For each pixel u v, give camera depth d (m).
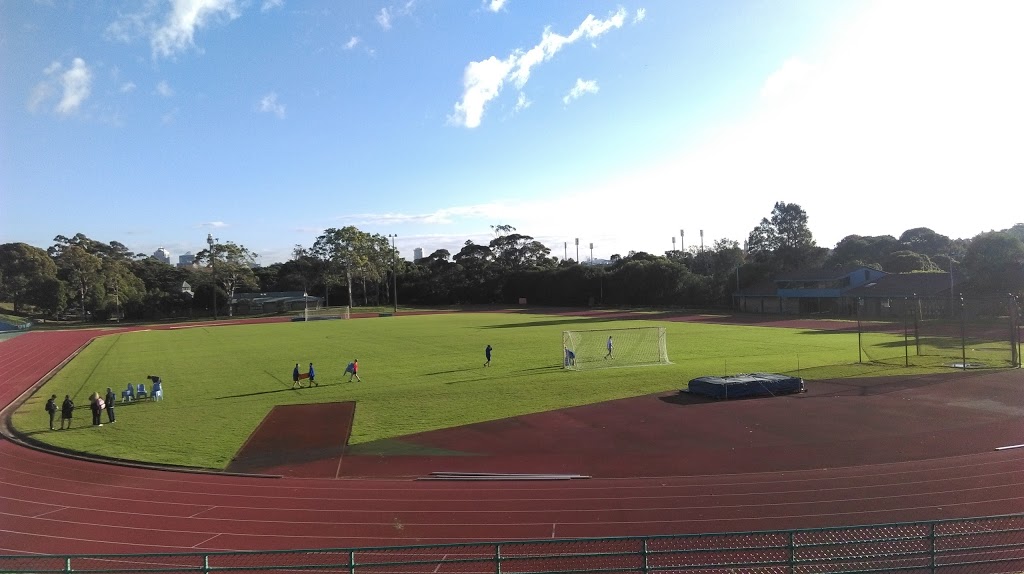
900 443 16.97
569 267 115.94
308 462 17.08
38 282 90.69
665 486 14.17
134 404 26.30
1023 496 12.79
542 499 13.62
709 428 19.28
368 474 15.90
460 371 32.91
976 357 31.42
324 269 125.19
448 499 13.84
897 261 87.00
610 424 20.22
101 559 11.35
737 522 11.96
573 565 10.55
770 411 21.23
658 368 32.06
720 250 100.88
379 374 32.78
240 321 91.25
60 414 24.52
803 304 76.06
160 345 53.78
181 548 11.68
